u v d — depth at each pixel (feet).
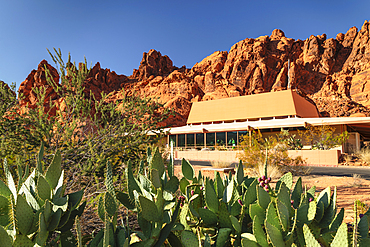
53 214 4.52
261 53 342.44
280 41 367.25
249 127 82.69
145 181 5.20
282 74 322.34
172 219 4.95
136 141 12.66
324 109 280.92
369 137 128.88
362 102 283.79
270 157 36.58
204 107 125.49
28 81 203.51
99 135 12.39
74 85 12.53
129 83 384.27
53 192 4.95
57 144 12.26
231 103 118.32
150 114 13.73
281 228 4.66
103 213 5.12
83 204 5.34
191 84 341.00
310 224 4.99
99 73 376.27
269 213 4.64
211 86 341.21
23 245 3.87
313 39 357.20
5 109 11.60
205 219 5.76
